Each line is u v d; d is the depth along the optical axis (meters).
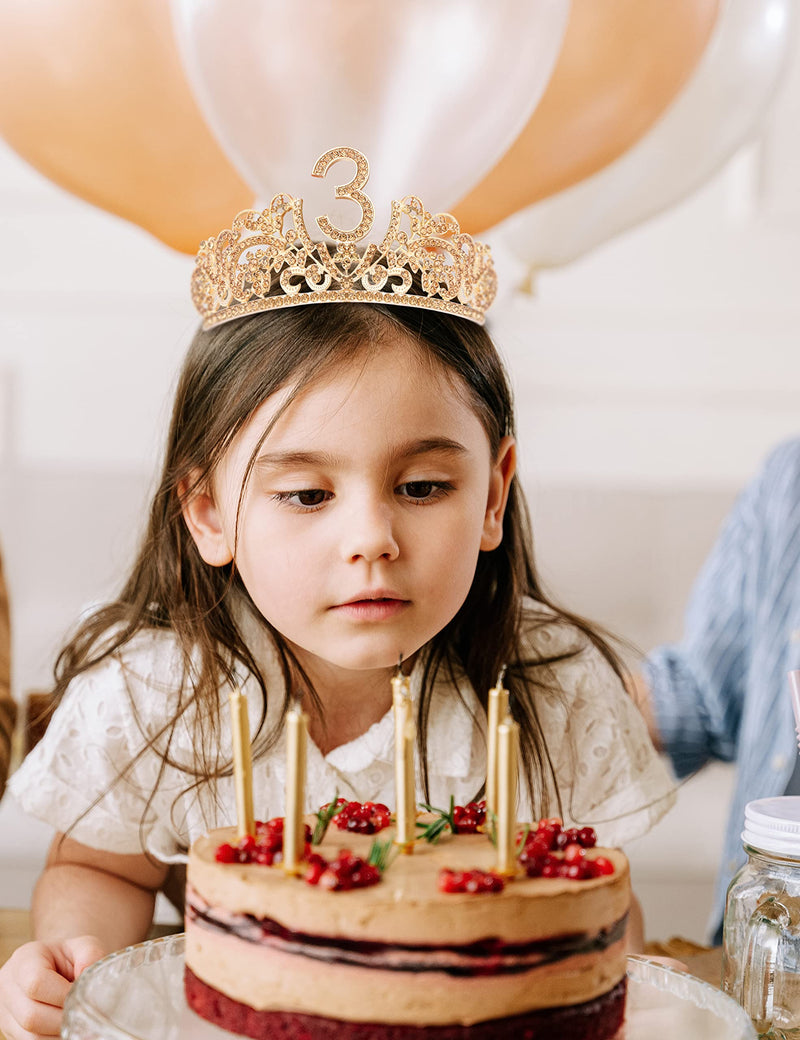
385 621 0.78
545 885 0.56
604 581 2.41
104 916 0.96
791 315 2.50
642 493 2.45
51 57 1.10
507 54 1.00
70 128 1.15
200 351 0.92
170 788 0.99
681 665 1.58
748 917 0.69
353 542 0.76
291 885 0.55
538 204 1.41
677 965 0.77
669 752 1.55
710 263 2.48
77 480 2.35
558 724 1.03
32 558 2.32
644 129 1.25
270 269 0.85
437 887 0.56
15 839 1.98
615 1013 0.58
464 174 1.07
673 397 2.48
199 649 0.97
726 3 1.32
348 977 0.53
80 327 2.38
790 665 1.43
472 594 1.01
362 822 0.65
